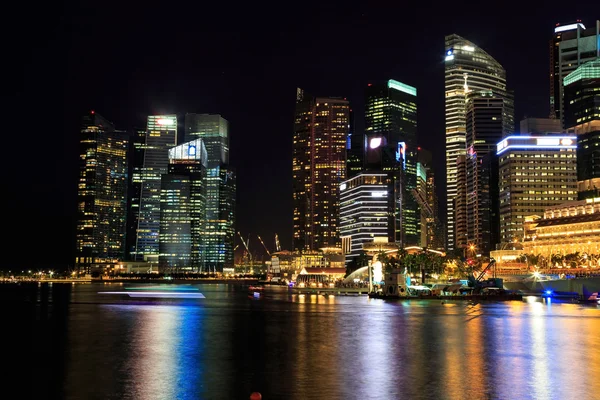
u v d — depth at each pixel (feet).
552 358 286.46
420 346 328.29
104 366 263.70
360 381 229.86
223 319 507.71
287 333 392.06
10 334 388.98
